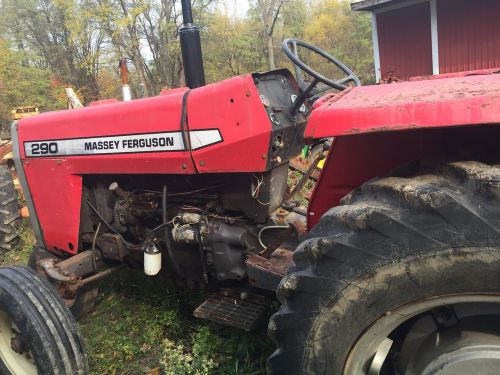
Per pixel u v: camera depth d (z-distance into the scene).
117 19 25.95
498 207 1.27
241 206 2.47
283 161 2.18
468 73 2.38
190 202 2.66
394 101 1.45
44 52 33.97
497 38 14.05
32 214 3.11
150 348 2.98
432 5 14.70
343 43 34.66
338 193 2.09
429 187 1.36
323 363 1.53
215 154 2.19
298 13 33.47
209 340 2.75
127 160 2.50
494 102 1.28
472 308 1.45
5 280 2.37
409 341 1.55
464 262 1.31
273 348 2.65
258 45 32.34
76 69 32.69
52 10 33.06
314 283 1.50
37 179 2.99
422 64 15.48
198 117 2.20
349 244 1.44
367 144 1.95
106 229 3.01
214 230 2.48
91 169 2.70
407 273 1.38
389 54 16.03
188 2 2.73
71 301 2.89
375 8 15.67
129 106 2.46
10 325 2.48
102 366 2.86
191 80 2.78
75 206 2.87
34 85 29.95
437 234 1.33
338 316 1.48
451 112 1.32
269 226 2.43
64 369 2.24
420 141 1.78
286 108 2.22
